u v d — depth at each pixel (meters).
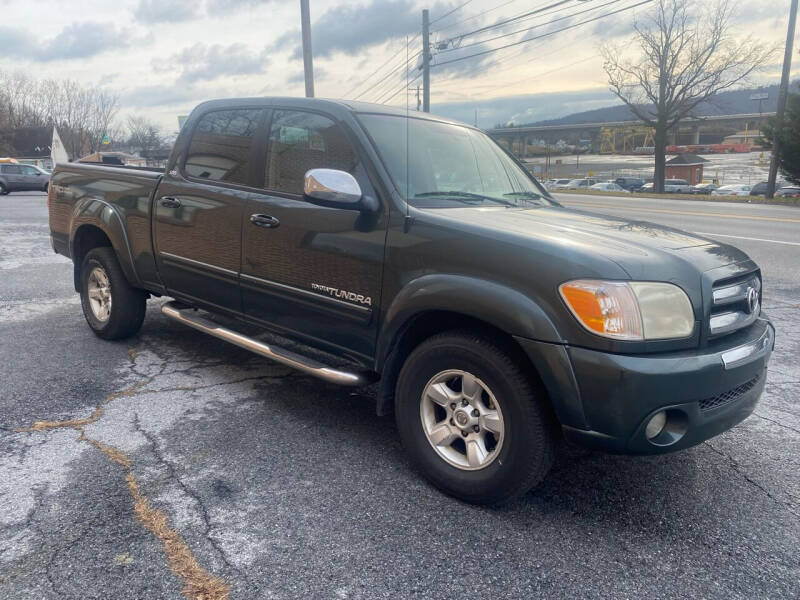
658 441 2.49
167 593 2.19
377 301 3.08
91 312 5.13
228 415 3.72
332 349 3.41
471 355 2.72
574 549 2.53
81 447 3.25
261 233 3.61
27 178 28.42
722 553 2.53
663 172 43.41
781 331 5.84
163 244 4.32
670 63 41.59
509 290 2.59
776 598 2.27
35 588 2.19
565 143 135.00
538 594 2.25
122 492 2.82
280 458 3.21
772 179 31.53
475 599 2.22
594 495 2.95
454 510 2.78
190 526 2.59
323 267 3.30
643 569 2.41
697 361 2.46
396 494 2.90
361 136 3.28
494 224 2.86
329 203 3.02
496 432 2.71
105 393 3.99
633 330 2.41
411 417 2.99
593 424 2.47
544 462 2.62
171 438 3.39
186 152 4.23
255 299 3.74
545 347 2.47
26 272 8.26
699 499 2.94
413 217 2.97
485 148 4.09
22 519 2.59
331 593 2.22
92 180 5.00
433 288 2.78
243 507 2.74
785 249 10.91
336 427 3.60
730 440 3.58
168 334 5.36
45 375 4.29
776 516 2.81
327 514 2.71
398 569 2.37
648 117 45.94
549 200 4.00
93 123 77.88
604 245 2.69
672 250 2.76
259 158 3.75
